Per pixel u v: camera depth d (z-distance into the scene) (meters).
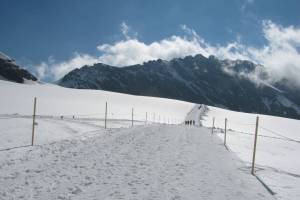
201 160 17.64
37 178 11.55
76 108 87.19
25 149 18.45
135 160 16.11
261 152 28.11
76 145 20.67
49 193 9.82
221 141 30.92
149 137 27.56
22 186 10.46
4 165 13.63
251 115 153.38
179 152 19.98
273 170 17.06
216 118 129.62
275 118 148.75
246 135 50.03
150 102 154.12
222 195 10.86
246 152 26.12
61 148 19.16
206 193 10.93
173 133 33.78
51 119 42.84
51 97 113.88
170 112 134.00
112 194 10.02
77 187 10.60
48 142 23.28
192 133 36.34
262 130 91.31
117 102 134.38
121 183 11.45
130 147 20.73
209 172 14.53
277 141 45.88
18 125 28.66
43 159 15.32
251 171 15.66
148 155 17.91
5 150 17.78
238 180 13.51
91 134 28.41
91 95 142.38
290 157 26.91
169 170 14.27
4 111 65.06
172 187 11.38
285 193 12.08
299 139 67.88
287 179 14.84
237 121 123.94
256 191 11.88
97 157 16.39
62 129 31.31
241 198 10.70
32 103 84.81
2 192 9.70
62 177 11.88
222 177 13.74
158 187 11.23
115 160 15.80
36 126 29.52
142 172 13.47
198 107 164.12
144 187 11.09
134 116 92.12
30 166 13.59
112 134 28.53
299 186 13.45
